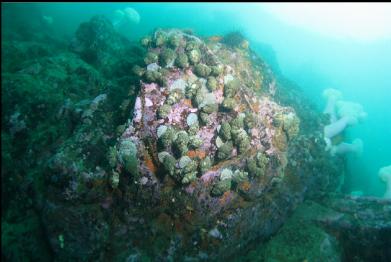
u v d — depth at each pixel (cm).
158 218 84
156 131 81
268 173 92
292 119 101
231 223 86
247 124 88
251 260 87
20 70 127
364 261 93
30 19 293
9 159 102
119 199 82
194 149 83
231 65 111
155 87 86
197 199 82
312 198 107
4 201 98
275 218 95
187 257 82
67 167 81
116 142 82
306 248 88
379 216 96
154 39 101
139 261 81
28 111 108
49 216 83
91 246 81
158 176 81
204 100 86
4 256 90
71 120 97
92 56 154
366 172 128
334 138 128
